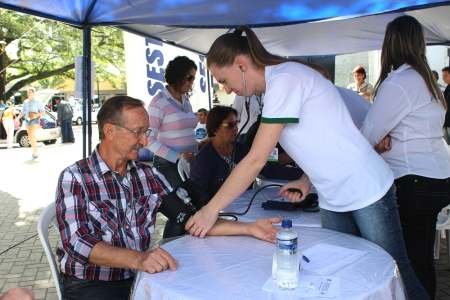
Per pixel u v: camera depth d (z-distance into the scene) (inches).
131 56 296.5
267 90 71.9
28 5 135.8
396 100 89.1
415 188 92.7
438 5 144.3
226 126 114.7
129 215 79.4
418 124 91.4
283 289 56.2
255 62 74.0
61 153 501.4
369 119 92.4
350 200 77.7
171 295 56.2
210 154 115.2
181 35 223.3
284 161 129.6
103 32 778.2
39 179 343.0
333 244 73.6
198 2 148.9
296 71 72.2
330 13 165.6
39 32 748.0
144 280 60.7
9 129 548.1
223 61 74.5
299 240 75.9
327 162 75.9
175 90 155.4
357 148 75.8
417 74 89.9
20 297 58.4
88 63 160.1
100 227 76.5
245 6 155.3
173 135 153.7
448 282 138.2
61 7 142.2
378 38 237.9
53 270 77.1
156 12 154.9
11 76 812.6
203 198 86.4
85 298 76.4
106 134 78.0
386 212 77.4
